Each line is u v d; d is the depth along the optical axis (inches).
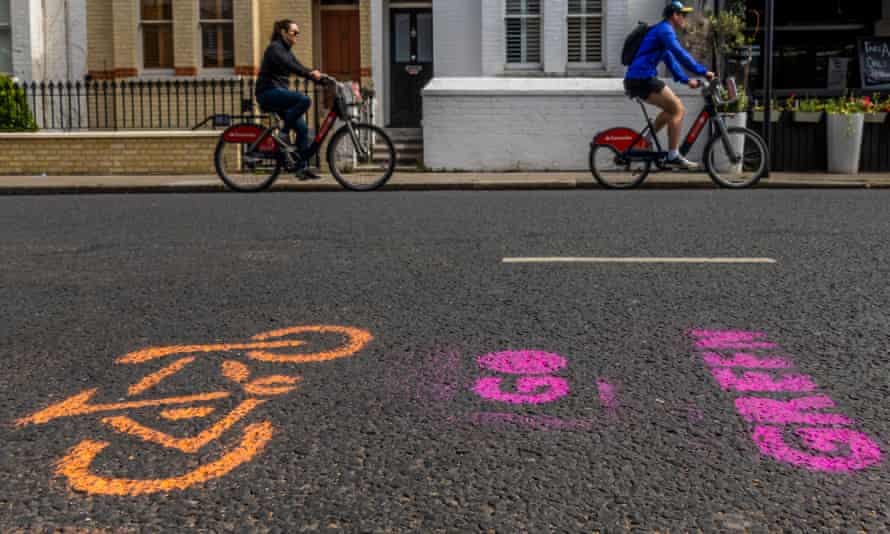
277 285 193.8
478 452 102.3
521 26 650.8
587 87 573.0
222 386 126.0
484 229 275.3
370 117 642.8
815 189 449.7
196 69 682.2
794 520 86.0
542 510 88.3
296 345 145.9
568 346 143.3
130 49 681.6
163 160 586.6
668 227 276.4
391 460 100.4
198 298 182.2
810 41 682.8
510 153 571.8
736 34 588.4
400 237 260.2
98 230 287.6
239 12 674.2
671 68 424.5
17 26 680.4
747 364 133.4
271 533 84.4
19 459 102.0
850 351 139.3
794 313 163.2
